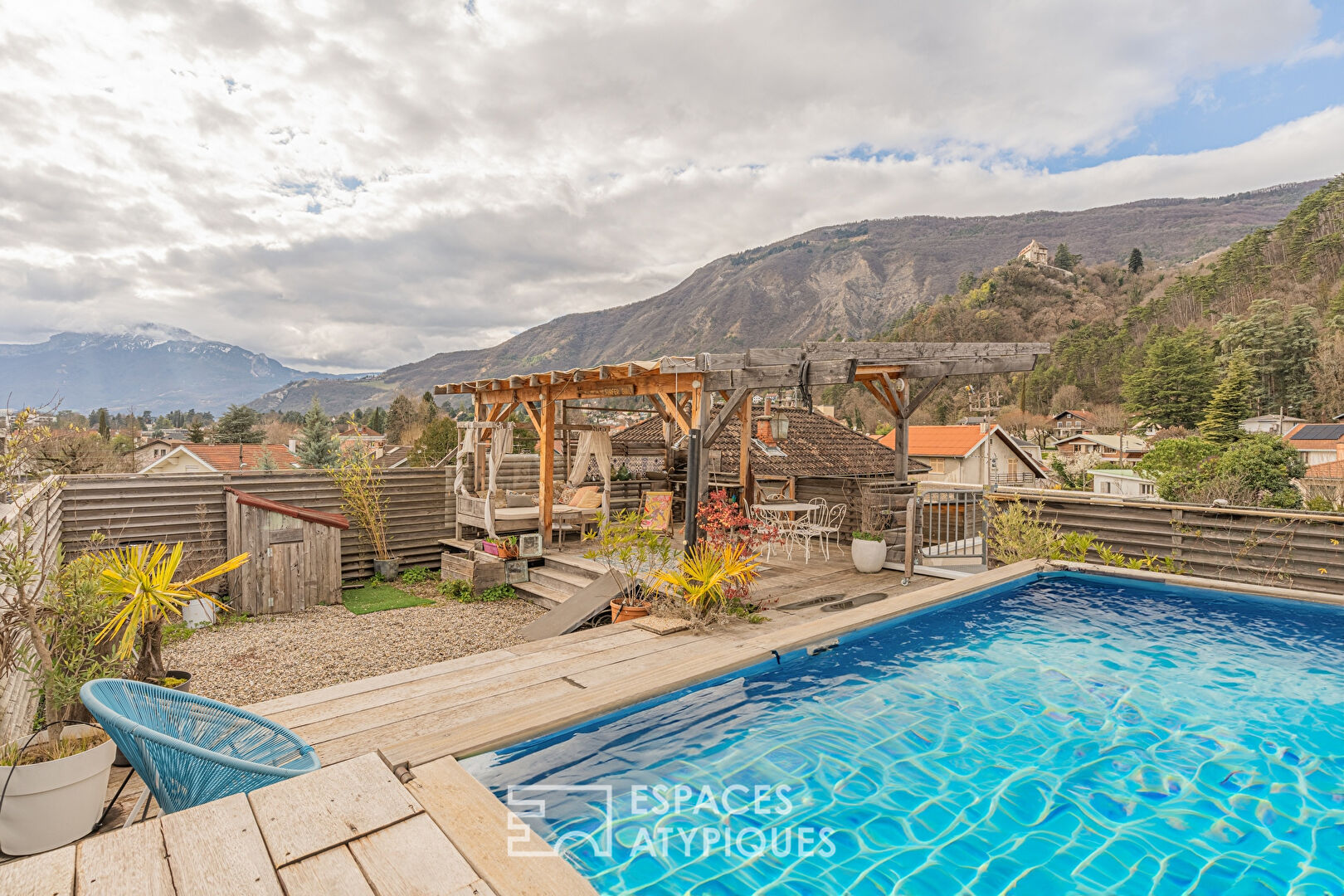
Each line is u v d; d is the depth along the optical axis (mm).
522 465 12789
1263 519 8523
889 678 5129
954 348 9492
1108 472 33656
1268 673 5273
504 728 3574
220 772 2600
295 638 7648
